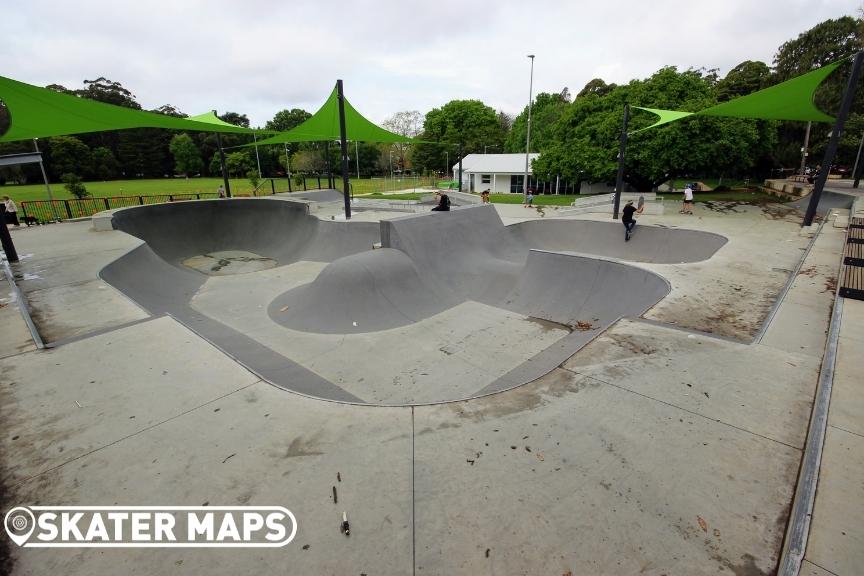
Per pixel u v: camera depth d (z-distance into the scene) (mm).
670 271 8922
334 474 3162
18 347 5461
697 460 3189
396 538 2590
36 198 29859
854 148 29812
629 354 4973
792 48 33938
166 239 16953
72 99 9445
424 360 7844
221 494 2992
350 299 10109
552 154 26391
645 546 2484
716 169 21328
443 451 3391
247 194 32531
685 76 22266
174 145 61594
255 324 9789
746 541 2498
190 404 4164
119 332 5891
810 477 2795
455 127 64375
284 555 2496
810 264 8477
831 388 3801
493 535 2594
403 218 12500
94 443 3582
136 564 2469
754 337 5375
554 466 3180
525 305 10766
